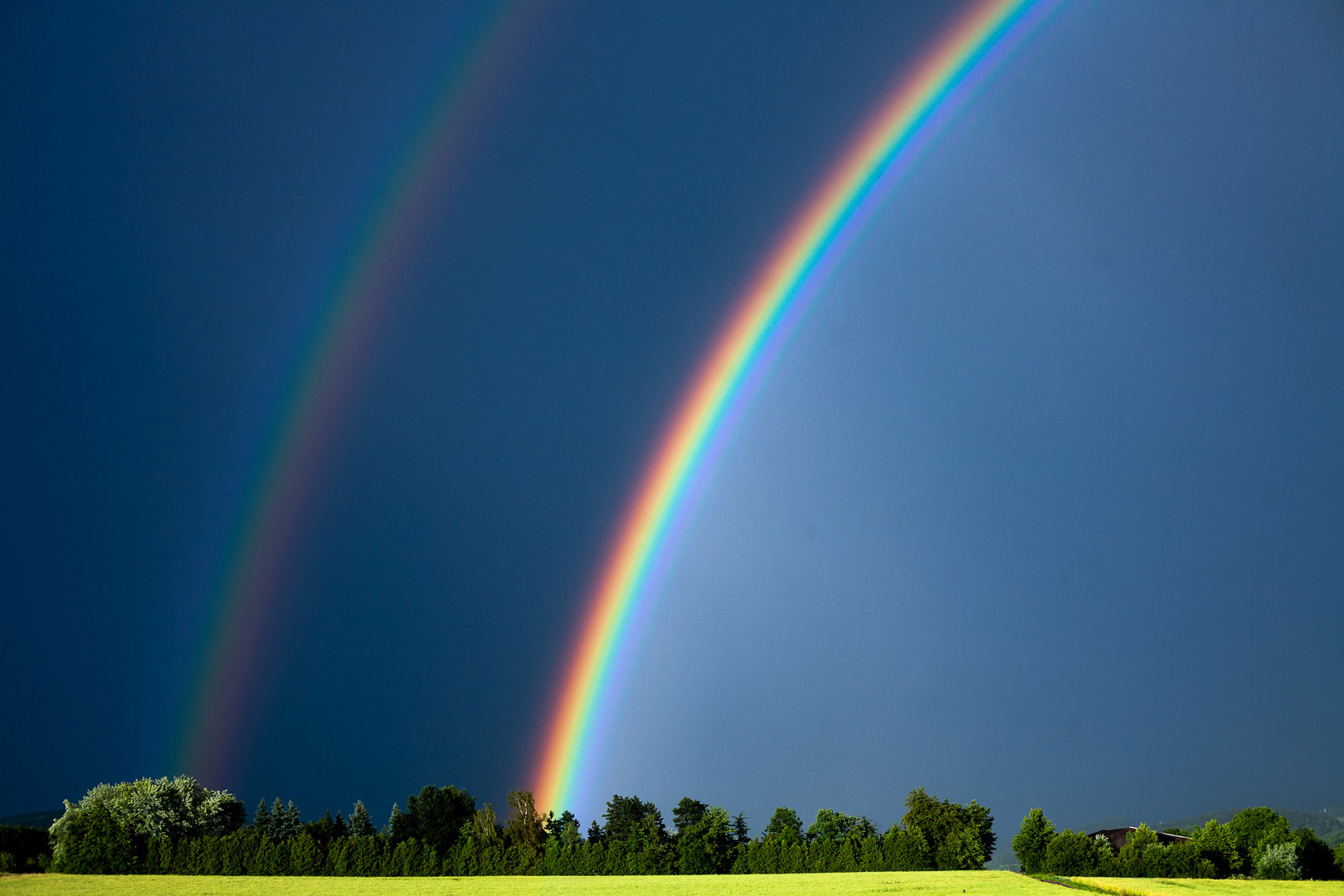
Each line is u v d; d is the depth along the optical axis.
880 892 62.19
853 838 92.94
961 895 60.34
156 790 94.19
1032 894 61.03
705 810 98.81
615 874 92.62
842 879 76.25
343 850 89.75
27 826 89.44
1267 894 64.69
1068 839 83.25
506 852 94.62
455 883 76.38
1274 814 92.00
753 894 61.84
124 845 85.44
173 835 92.19
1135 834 89.06
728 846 94.75
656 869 93.19
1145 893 64.94
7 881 74.38
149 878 78.88
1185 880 77.81
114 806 91.81
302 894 63.34
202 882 74.44
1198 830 90.44
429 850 92.06
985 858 97.00
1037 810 86.06
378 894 64.38
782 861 92.00
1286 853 82.94
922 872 85.56
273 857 87.12
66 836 85.50
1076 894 61.28
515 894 64.25
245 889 67.06
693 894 61.91
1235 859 85.19
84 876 80.12
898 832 92.50
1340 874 82.62
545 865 93.88
